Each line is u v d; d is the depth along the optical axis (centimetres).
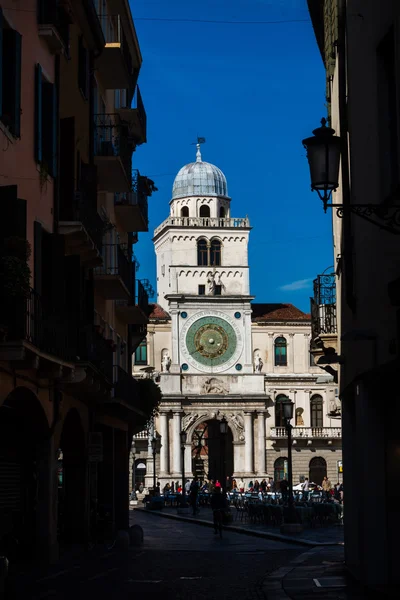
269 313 10250
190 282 9956
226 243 10069
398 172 1450
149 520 5875
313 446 9950
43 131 2359
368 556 1770
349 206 1331
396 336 1517
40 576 2184
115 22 4047
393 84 1591
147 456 9600
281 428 9900
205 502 7556
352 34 1906
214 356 9831
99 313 3541
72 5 2770
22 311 1792
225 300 9888
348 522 2242
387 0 1522
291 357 10112
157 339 9888
